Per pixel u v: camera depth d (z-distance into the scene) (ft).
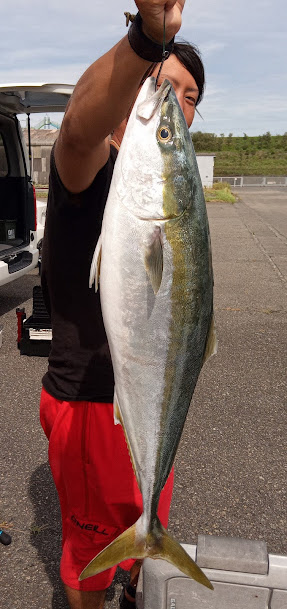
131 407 4.81
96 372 5.59
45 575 8.38
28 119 23.08
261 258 37.04
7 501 10.10
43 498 10.21
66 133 4.24
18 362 16.98
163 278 4.49
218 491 10.52
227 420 13.35
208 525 9.53
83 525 5.97
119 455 5.66
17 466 11.22
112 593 8.11
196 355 4.88
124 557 4.93
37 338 17.29
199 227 4.60
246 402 14.37
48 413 5.99
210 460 11.59
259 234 50.11
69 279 5.40
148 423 4.84
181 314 4.65
